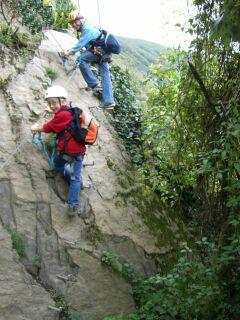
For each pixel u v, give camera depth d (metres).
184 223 4.89
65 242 3.66
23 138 3.87
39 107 4.22
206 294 3.47
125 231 4.14
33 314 3.19
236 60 3.45
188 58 3.65
